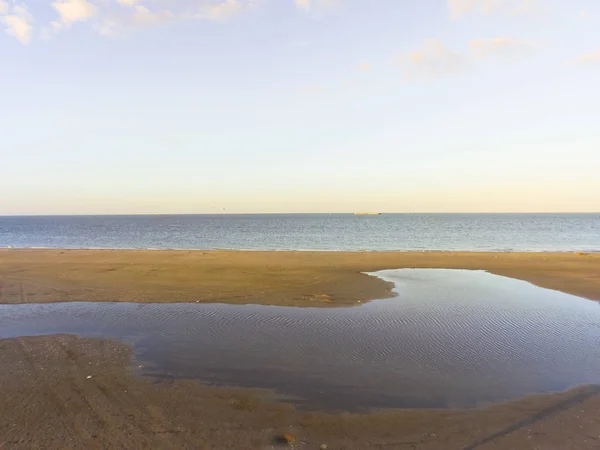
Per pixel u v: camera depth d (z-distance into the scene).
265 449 5.42
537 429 5.91
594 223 103.88
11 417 6.25
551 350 9.45
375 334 10.66
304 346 9.73
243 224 107.94
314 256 28.09
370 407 6.65
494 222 114.12
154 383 7.59
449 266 23.36
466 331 10.92
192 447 5.45
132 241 50.00
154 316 12.48
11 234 66.19
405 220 137.38
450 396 7.06
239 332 10.84
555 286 17.42
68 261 24.86
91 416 6.29
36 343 9.90
